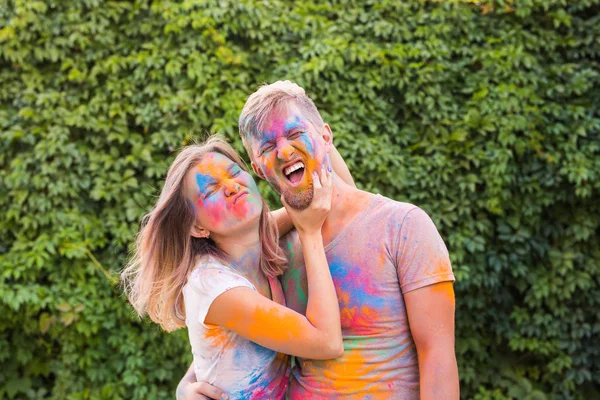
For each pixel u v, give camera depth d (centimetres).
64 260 406
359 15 444
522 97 419
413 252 149
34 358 418
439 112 428
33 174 415
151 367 409
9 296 384
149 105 418
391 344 151
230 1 421
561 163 421
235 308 152
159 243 168
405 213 153
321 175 153
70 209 416
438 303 147
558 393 429
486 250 422
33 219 406
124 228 411
